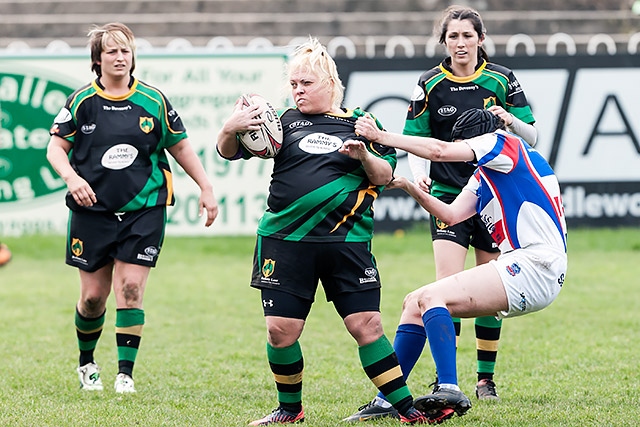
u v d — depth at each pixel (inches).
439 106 923.4
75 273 1780.3
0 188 1974.7
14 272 1788.9
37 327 1279.5
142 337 1213.1
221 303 1454.2
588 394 872.9
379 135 685.9
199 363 1051.9
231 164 1977.1
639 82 2032.5
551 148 2039.9
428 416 705.0
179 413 784.9
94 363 939.3
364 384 933.8
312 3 2581.2
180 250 1966.0
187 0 2564.0
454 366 695.1
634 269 1736.0
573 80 2033.7
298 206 705.0
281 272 714.2
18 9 2551.7
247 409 818.2
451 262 886.4
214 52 1966.0
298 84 724.0
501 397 873.5
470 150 708.0
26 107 1961.1
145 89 925.2
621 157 2042.3
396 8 2583.7
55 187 1985.7
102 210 905.5
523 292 704.4
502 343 1154.0
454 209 735.7
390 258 1855.3
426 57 2017.7
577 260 1838.1
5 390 897.5
